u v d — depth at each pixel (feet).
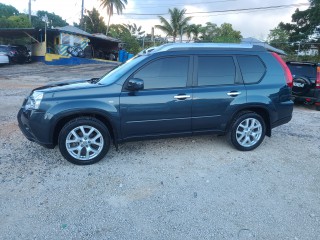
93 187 11.48
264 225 9.41
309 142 17.51
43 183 11.64
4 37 98.02
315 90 26.55
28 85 41.19
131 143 16.26
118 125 13.28
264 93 15.15
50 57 78.84
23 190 11.09
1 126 18.99
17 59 76.28
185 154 14.96
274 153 15.51
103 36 98.99
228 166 13.69
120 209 10.11
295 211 10.20
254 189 11.64
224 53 14.69
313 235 8.98
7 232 8.80
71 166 13.21
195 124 14.46
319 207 10.48
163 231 9.03
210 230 9.12
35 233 8.81
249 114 15.11
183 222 9.48
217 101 14.38
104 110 12.87
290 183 12.22
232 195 11.16
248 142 15.52
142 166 13.44
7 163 13.29
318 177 12.84
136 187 11.58
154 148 15.65
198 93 14.07
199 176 12.63
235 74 14.83
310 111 27.43
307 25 122.01
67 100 12.60
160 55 13.70
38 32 85.71
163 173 12.82
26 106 13.34
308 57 108.06
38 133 12.65
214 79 14.47
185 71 14.02
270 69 15.52
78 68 70.85
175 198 10.86
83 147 13.21
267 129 16.01
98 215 9.74
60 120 12.87
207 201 10.70
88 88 13.04
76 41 85.92
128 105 13.16
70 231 8.94
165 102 13.60
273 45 127.54
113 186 11.60
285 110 15.90
